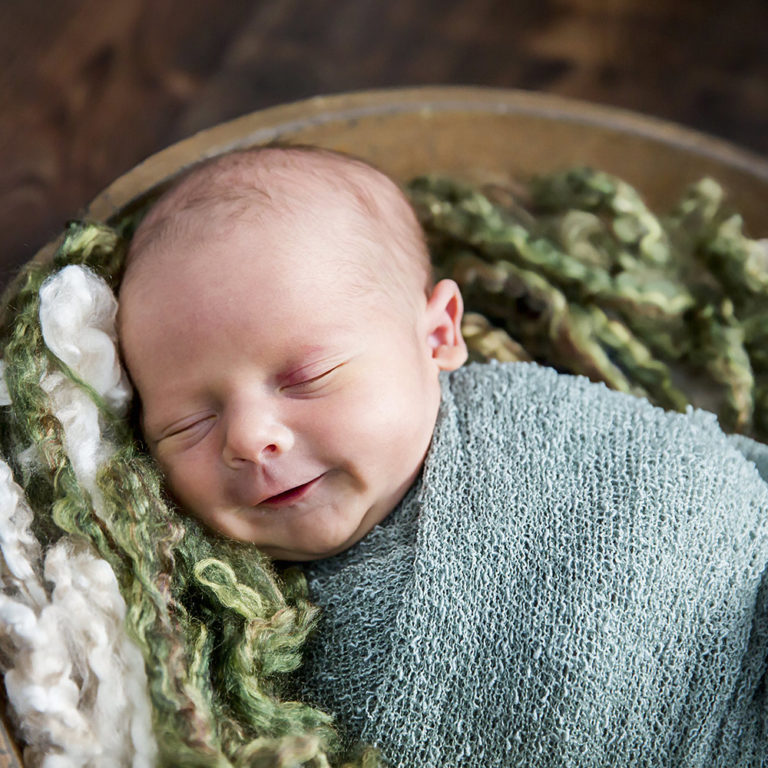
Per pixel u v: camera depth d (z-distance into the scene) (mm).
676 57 1730
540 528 840
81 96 1602
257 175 896
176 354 825
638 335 1165
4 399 807
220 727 723
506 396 921
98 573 726
